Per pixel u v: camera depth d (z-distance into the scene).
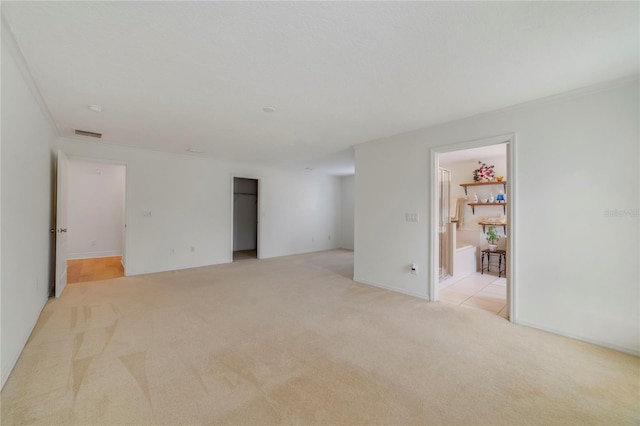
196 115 3.23
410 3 1.49
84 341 2.46
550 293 2.72
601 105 2.46
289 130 3.82
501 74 2.27
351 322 2.95
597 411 1.66
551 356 2.28
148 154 5.06
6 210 1.93
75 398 1.73
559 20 1.62
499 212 5.50
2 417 1.56
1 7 1.51
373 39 1.82
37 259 2.95
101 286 4.21
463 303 3.57
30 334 2.57
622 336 2.37
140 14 1.58
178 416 1.60
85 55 2.00
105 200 6.85
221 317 3.06
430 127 3.63
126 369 2.05
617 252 2.40
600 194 2.47
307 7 1.53
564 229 2.64
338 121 3.43
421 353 2.32
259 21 1.64
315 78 2.35
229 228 6.15
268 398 1.76
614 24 1.66
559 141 2.66
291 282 4.54
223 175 6.05
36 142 2.77
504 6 1.51
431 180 3.64
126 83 2.44
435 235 3.63
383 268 4.21
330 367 2.11
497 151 4.80
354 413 1.64
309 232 7.85
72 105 2.94
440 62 2.09
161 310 3.24
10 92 1.95
